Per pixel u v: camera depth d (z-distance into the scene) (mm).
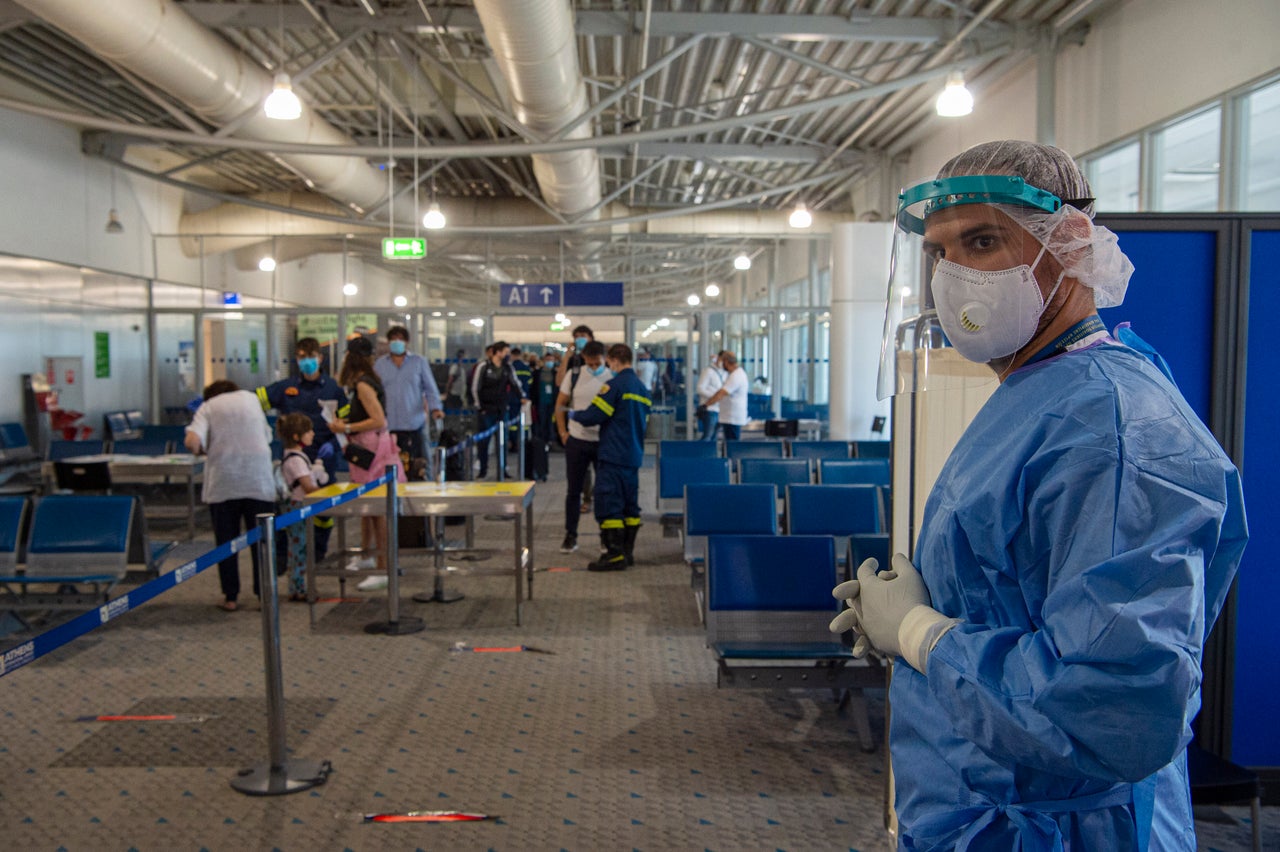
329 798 3066
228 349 15383
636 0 8008
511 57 6852
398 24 8086
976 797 1025
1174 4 7562
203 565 2674
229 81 7953
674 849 2752
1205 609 924
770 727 3734
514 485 5664
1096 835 959
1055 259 1012
